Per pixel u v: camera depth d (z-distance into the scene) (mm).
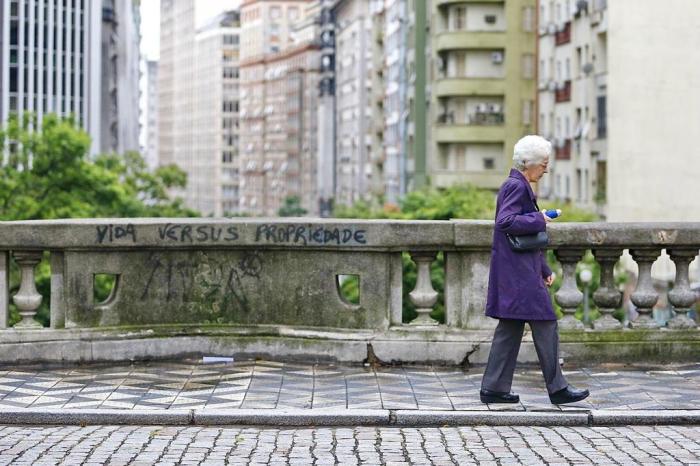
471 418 12742
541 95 113562
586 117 97500
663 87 87250
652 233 15500
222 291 15750
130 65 198000
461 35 119188
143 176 111562
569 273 15555
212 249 15711
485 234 15266
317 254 15641
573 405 13211
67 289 15508
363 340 15344
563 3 104625
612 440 12016
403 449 11617
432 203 86875
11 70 114125
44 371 15031
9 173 74625
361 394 13750
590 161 95562
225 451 11508
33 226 15414
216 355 15617
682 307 15703
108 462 11070
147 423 12703
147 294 15664
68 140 75312
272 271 15742
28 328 15484
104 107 150500
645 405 13211
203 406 13086
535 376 14805
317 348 15461
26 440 11945
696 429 12539
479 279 15398
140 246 15547
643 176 87625
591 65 94438
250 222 15672
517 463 11055
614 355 15430
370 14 182750
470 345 15258
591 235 15438
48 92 118188
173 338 15562
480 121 120500
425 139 135250
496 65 120438
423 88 134625
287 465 10969
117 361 15414
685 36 86812
